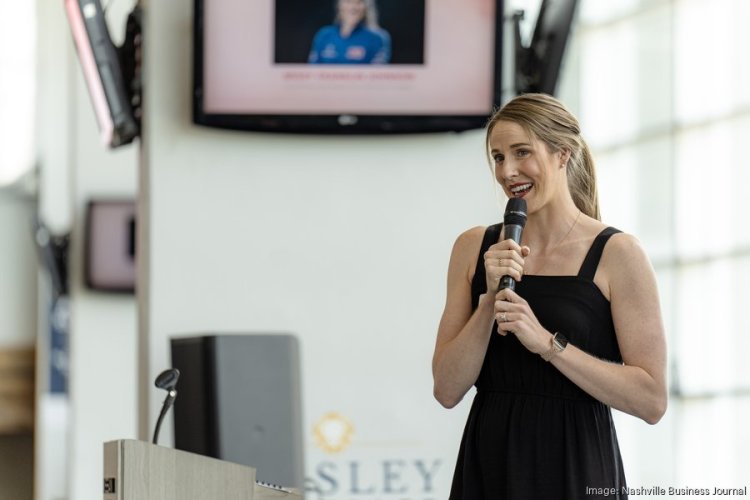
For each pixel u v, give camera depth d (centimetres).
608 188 1089
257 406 896
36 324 2161
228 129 970
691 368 1034
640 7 1077
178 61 980
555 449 512
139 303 1017
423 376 976
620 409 512
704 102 1041
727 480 1013
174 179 973
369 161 986
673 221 1053
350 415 970
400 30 958
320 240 980
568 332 519
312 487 961
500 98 955
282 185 980
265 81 957
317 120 957
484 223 984
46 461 2117
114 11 1493
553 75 945
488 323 518
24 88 2003
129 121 1002
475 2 956
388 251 982
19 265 2181
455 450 971
